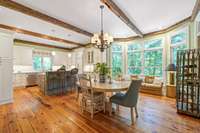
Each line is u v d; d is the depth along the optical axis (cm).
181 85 299
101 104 313
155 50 543
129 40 632
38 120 260
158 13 343
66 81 556
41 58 734
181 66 300
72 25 427
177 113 295
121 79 377
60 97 453
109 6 278
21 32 462
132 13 341
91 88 271
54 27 442
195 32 346
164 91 489
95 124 244
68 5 294
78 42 710
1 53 353
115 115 288
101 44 327
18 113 296
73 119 266
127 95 246
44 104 368
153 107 337
